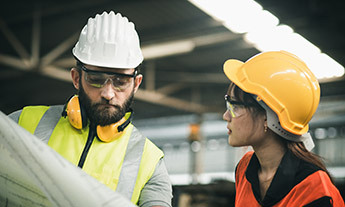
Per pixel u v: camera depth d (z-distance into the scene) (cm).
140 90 1155
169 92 1256
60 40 1000
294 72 189
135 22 906
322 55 948
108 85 177
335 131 1492
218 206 676
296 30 825
